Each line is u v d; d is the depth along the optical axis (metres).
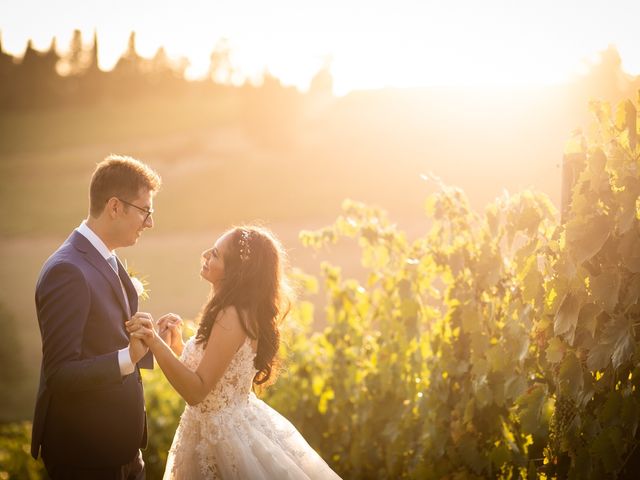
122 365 2.66
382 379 4.35
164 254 41.28
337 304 4.88
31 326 32.16
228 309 2.93
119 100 91.06
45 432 2.83
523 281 3.15
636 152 2.74
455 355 3.79
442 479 3.76
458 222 3.78
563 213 3.08
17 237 48.59
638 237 2.68
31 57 93.44
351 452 4.57
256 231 3.05
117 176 2.90
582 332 2.88
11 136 75.94
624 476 2.77
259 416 3.07
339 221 4.56
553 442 3.04
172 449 3.19
